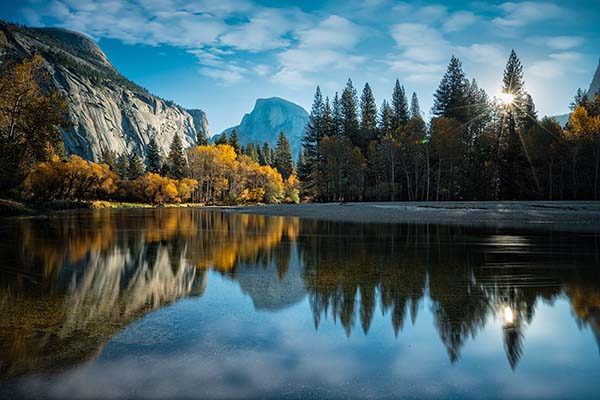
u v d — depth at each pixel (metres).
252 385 3.65
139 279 8.38
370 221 26.02
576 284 7.80
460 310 6.11
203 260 10.91
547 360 4.26
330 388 3.60
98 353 4.37
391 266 9.94
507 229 19.52
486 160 49.56
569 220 24.11
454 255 11.63
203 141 115.12
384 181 57.38
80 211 44.97
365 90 68.44
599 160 42.16
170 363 4.12
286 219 30.23
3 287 7.56
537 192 45.62
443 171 51.69
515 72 51.38
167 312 5.98
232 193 85.38
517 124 51.94
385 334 5.07
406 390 3.58
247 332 5.12
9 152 30.80
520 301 6.60
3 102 31.09
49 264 10.08
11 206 30.48
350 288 7.59
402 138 52.47
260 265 10.16
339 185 60.81
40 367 4.00
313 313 5.98
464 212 28.81
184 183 82.25
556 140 45.12
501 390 3.59
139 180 79.31
